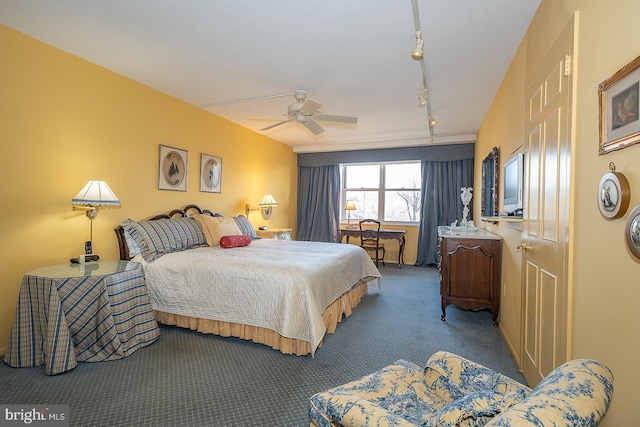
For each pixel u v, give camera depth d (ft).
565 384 2.55
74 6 7.00
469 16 7.15
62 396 6.27
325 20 7.44
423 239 20.22
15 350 7.24
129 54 9.23
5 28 7.80
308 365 7.71
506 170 9.38
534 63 6.91
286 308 8.09
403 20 7.39
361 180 22.75
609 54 3.92
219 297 8.87
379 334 9.73
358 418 3.17
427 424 3.03
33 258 8.46
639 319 3.30
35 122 8.44
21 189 8.20
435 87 11.35
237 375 7.18
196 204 13.93
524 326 7.23
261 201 18.61
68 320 7.36
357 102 13.00
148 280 9.55
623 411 3.56
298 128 17.40
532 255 6.68
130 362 7.65
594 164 4.25
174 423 5.58
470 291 10.69
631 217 3.32
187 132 13.38
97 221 10.01
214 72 10.38
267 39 8.33
